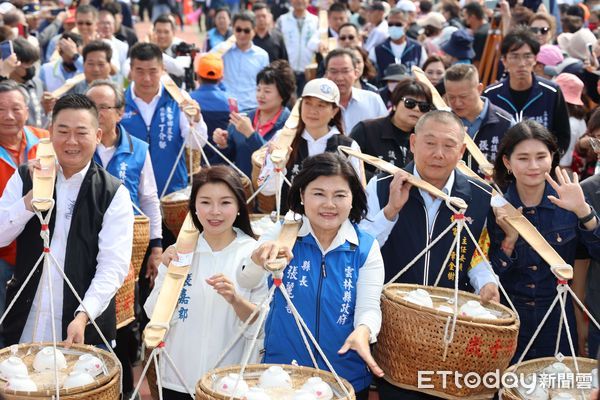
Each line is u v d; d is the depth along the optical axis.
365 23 12.53
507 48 5.89
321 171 3.18
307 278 3.29
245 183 5.16
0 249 4.07
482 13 9.81
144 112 5.59
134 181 4.77
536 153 3.75
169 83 5.55
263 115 5.95
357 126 5.19
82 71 7.58
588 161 5.51
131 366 4.71
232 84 8.66
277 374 3.05
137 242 4.30
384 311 3.31
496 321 3.14
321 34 9.54
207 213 3.46
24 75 6.52
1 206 3.65
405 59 9.07
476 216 3.71
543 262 3.77
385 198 3.79
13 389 2.98
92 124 3.63
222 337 3.48
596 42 7.82
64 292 3.63
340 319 3.27
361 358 3.29
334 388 3.05
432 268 3.73
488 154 5.25
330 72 6.06
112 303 3.80
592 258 3.95
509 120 5.27
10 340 3.69
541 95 5.91
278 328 3.31
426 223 3.73
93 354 3.32
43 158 3.62
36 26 11.71
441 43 9.34
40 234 3.38
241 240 3.56
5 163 4.48
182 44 8.58
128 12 12.16
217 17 10.44
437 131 3.61
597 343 4.00
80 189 3.65
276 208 4.64
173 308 3.12
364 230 3.54
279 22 10.60
